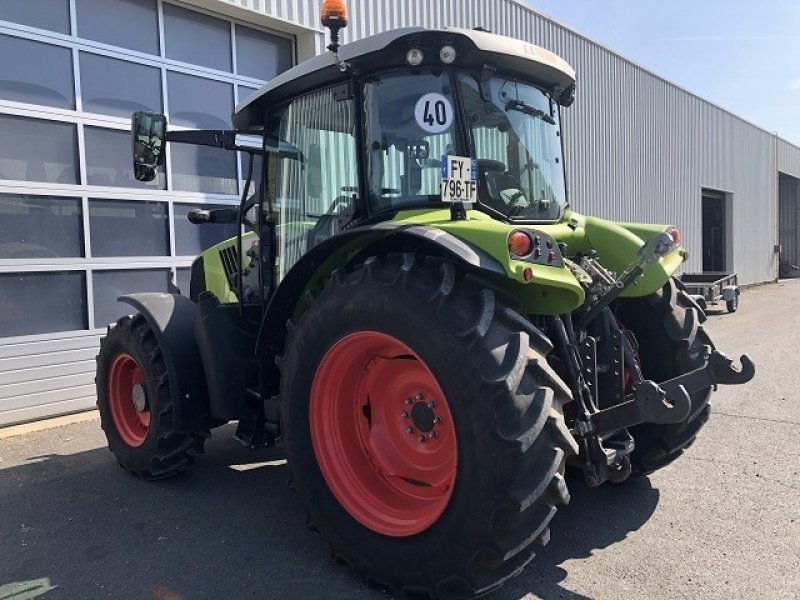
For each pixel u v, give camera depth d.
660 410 2.44
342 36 7.96
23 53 5.77
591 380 2.76
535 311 2.67
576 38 12.49
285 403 2.87
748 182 21.62
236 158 7.41
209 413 3.83
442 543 2.37
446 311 2.36
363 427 2.89
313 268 2.95
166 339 3.76
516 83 3.17
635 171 14.85
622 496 3.52
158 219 6.73
